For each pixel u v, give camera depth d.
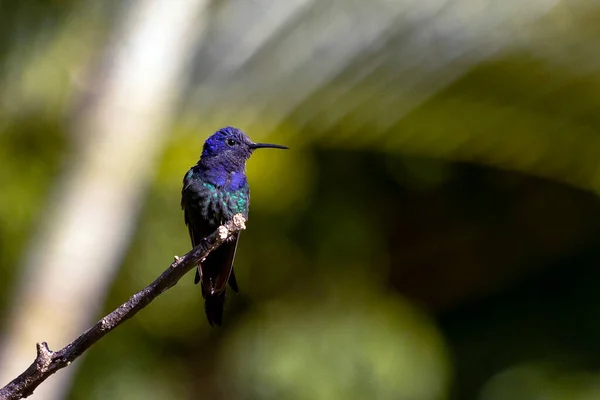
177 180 12.26
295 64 11.62
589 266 16.09
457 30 11.01
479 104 11.52
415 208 15.65
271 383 13.34
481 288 16.62
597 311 15.62
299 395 13.18
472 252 16.28
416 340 14.13
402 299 15.07
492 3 10.83
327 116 11.83
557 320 15.81
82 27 11.37
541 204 15.72
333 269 14.64
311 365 13.42
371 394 13.23
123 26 10.52
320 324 13.94
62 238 10.03
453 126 11.81
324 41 11.53
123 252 10.47
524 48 10.75
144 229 12.64
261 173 12.10
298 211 14.18
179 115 11.66
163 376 13.84
